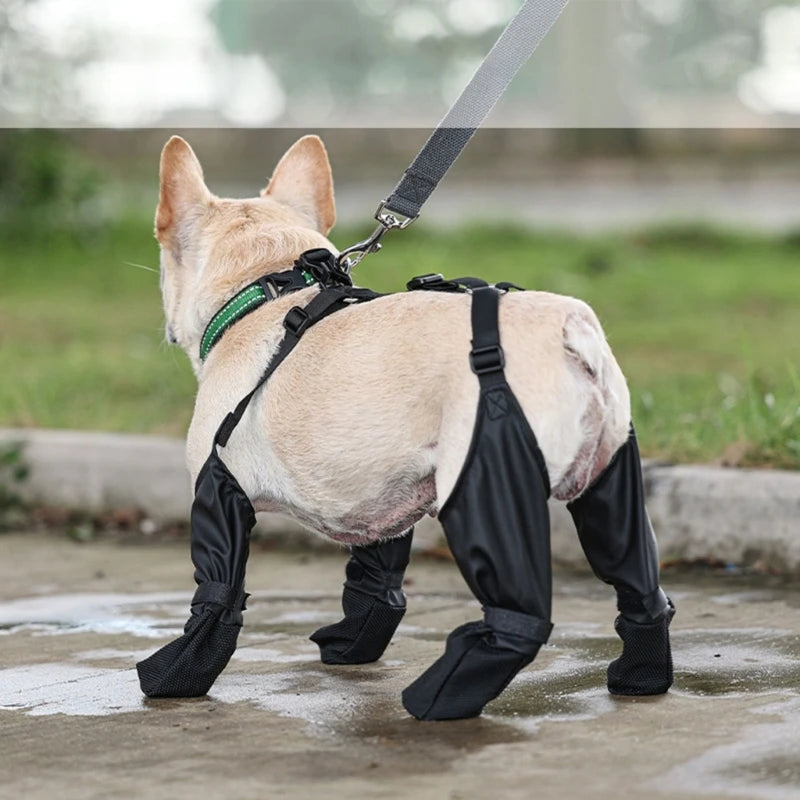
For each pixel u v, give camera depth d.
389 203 5.84
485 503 4.80
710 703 5.18
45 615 7.23
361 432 5.13
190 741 4.93
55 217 22.03
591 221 25.98
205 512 5.50
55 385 12.29
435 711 4.98
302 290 5.61
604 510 5.12
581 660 5.97
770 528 7.63
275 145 33.22
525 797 4.22
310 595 7.59
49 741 5.00
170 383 12.33
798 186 31.02
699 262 21.03
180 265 6.02
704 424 9.03
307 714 5.24
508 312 5.00
